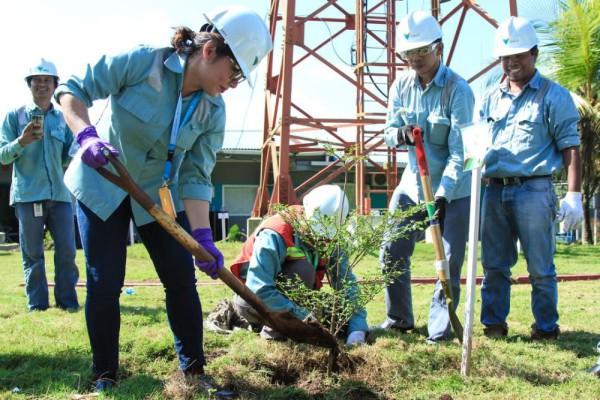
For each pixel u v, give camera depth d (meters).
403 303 5.32
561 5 17.12
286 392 3.73
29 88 6.61
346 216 4.59
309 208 4.59
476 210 3.96
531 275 5.14
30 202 6.46
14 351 4.44
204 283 8.80
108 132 3.57
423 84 5.14
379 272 4.43
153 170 3.67
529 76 5.14
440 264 4.36
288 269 4.49
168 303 3.79
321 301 4.11
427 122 5.07
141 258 13.94
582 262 12.55
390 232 4.34
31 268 6.48
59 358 4.29
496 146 5.18
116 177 3.27
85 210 3.61
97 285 3.60
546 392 3.74
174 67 3.46
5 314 6.24
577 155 5.04
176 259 3.70
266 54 3.46
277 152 18.02
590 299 7.39
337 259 4.37
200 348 3.81
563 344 4.92
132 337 4.66
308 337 3.80
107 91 3.49
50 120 6.63
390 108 5.32
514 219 5.14
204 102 3.58
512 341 5.09
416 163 5.18
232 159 24.75
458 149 4.94
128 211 3.69
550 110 5.02
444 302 4.95
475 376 4.00
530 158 5.05
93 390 3.66
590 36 16.92
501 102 5.24
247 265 5.04
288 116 15.45
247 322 5.25
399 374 3.99
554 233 5.15
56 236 6.59
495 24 15.09
